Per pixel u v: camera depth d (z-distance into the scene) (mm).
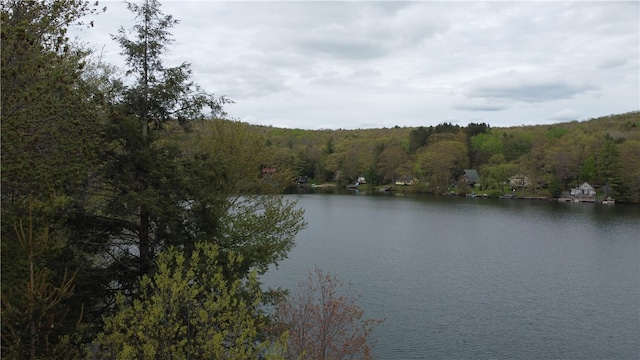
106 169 11078
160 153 11797
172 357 7863
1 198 9180
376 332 22984
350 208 76500
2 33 7859
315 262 36781
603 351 21484
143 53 12094
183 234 11664
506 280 32531
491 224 59875
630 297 29016
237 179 17609
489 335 23016
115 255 12102
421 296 28625
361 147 130625
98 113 11141
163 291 7973
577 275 34062
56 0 9180
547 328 23969
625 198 86250
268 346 8562
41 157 9023
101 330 10523
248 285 12266
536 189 100125
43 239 7246
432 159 109438
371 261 37562
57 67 9172
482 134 137500
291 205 17531
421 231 53688
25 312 6809
